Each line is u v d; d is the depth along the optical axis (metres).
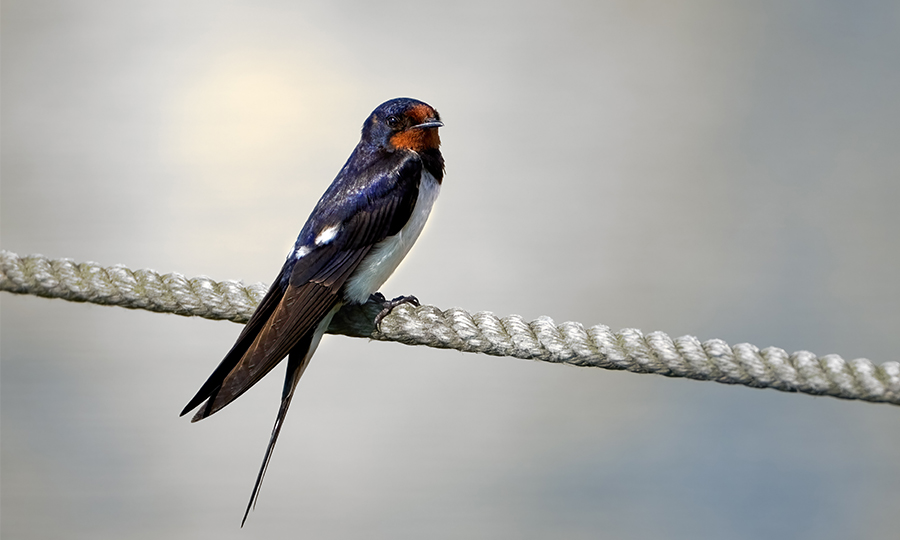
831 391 7.57
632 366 7.77
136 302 8.30
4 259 8.09
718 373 7.67
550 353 7.95
